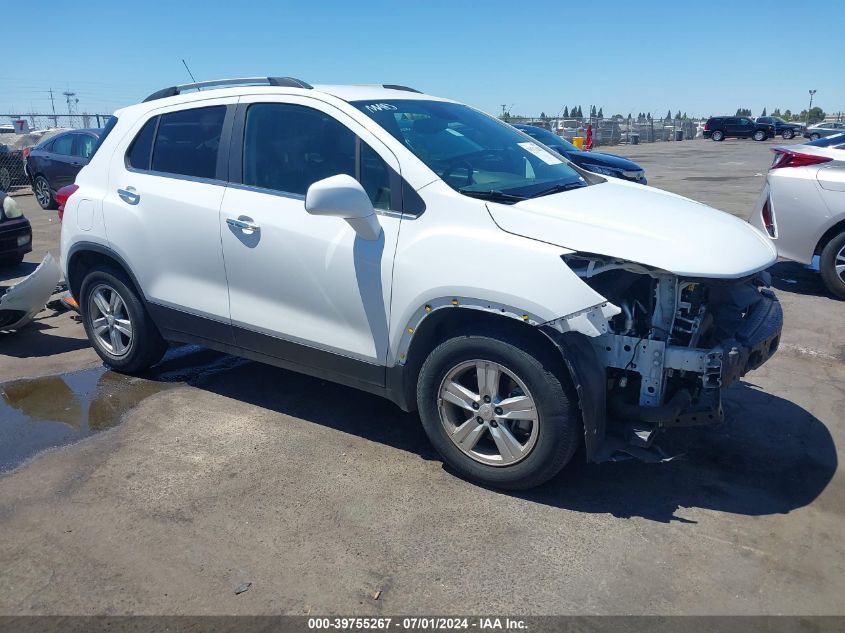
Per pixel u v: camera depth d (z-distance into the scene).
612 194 3.77
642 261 3.01
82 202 4.71
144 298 4.54
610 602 2.70
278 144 3.93
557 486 3.52
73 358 5.34
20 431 4.11
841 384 4.77
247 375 4.96
